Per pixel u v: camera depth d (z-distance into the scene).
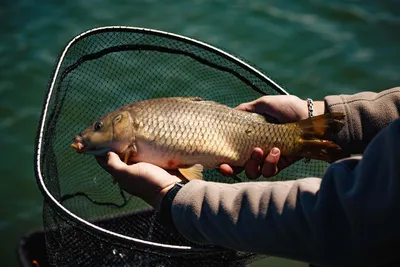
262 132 1.29
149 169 1.13
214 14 2.88
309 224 0.96
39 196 2.06
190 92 1.51
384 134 0.92
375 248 0.94
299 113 1.33
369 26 2.80
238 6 2.94
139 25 2.79
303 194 0.97
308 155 1.29
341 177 0.94
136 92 1.52
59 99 1.28
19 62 2.59
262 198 1.00
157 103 1.29
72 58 1.32
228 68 1.39
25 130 2.28
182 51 1.38
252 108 1.36
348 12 2.90
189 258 1.14
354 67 2.56
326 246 0.95
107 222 1.40
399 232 0.92
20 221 1.99
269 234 0.99
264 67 2.56
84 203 1.41
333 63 2.59
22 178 2.10
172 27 2.79
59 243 1.19
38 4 2.96
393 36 2.74
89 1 2.99
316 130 1.27
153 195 1.12
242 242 1.01
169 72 1.53
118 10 2.92
